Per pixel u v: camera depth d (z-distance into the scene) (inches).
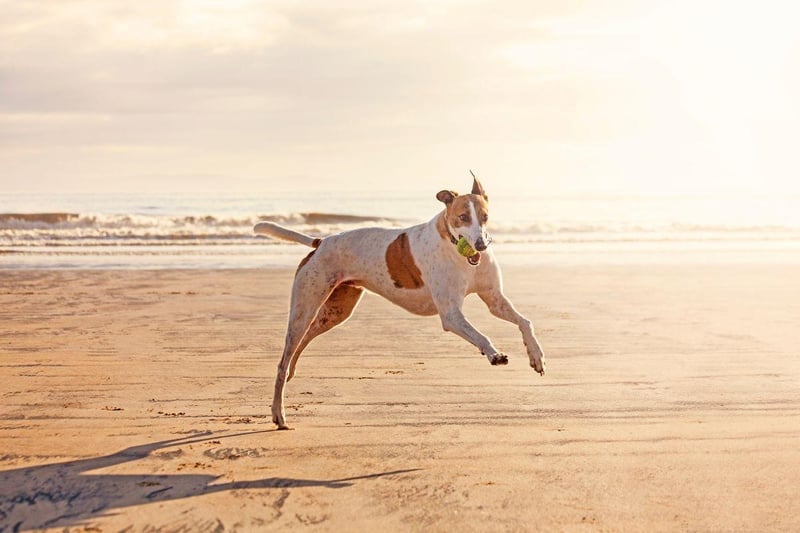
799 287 615.8
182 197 3644.2
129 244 1011.3
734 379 321.4
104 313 505.4
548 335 422.6
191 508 189.6
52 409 282.4
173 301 557.0
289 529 177.2
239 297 576.7
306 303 277.1
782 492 196.4
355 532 175.2
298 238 295.7
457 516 182.9
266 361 365.1
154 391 309.7
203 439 247.1
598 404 284.5
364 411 279.0
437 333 431.2
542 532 173.8
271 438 247.8
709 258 848.3
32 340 414.9
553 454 228.5
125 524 180.9
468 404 286.8
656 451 229.9
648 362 355.3
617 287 617.3
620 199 2984.7
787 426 254.5
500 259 834.8
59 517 185.0
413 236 272.8
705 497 193.5
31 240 1042.1
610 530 174.6
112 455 231.0
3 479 210.5
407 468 217.6
